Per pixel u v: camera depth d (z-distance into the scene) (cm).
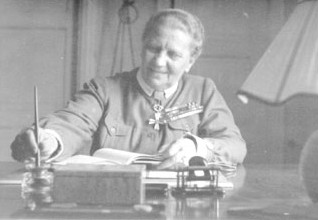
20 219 90
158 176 125
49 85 196
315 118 187
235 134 171
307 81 84
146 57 172
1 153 193
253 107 190
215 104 174
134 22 191
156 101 171
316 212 93
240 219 93
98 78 175
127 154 143
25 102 195
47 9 195
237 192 121
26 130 139
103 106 169
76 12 194
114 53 193
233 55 191
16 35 196
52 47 196
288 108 189
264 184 134
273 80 87
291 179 146
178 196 112
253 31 192
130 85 173
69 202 97
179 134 169
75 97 170
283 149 191
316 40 86
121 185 97
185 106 172
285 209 96
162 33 171
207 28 191
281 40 89
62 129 159
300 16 88
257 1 189
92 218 90
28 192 112
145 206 96
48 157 138
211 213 96
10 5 195
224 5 193
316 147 96
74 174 97
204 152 146
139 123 169
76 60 195
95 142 166
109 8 193
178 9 177
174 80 173
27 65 196
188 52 175
